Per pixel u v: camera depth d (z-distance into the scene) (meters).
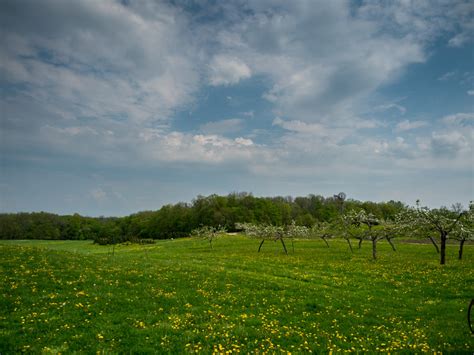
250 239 93.75
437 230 42.72
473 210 42.88
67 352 12.73
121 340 14.14
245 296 23.28
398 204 133.50
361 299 23.73
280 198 181.88
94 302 19.61
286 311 19.98
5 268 26.38
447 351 13.78
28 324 15.47
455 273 33.53
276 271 35.59
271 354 13.23
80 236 147.12
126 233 156.00
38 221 152.00
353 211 61.50
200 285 25.98
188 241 95.38
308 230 73.38
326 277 32.22
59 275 25.53
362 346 14.49
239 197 160.88
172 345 13.83
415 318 19.19
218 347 13.62
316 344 14.61
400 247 66.44
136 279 26.73
